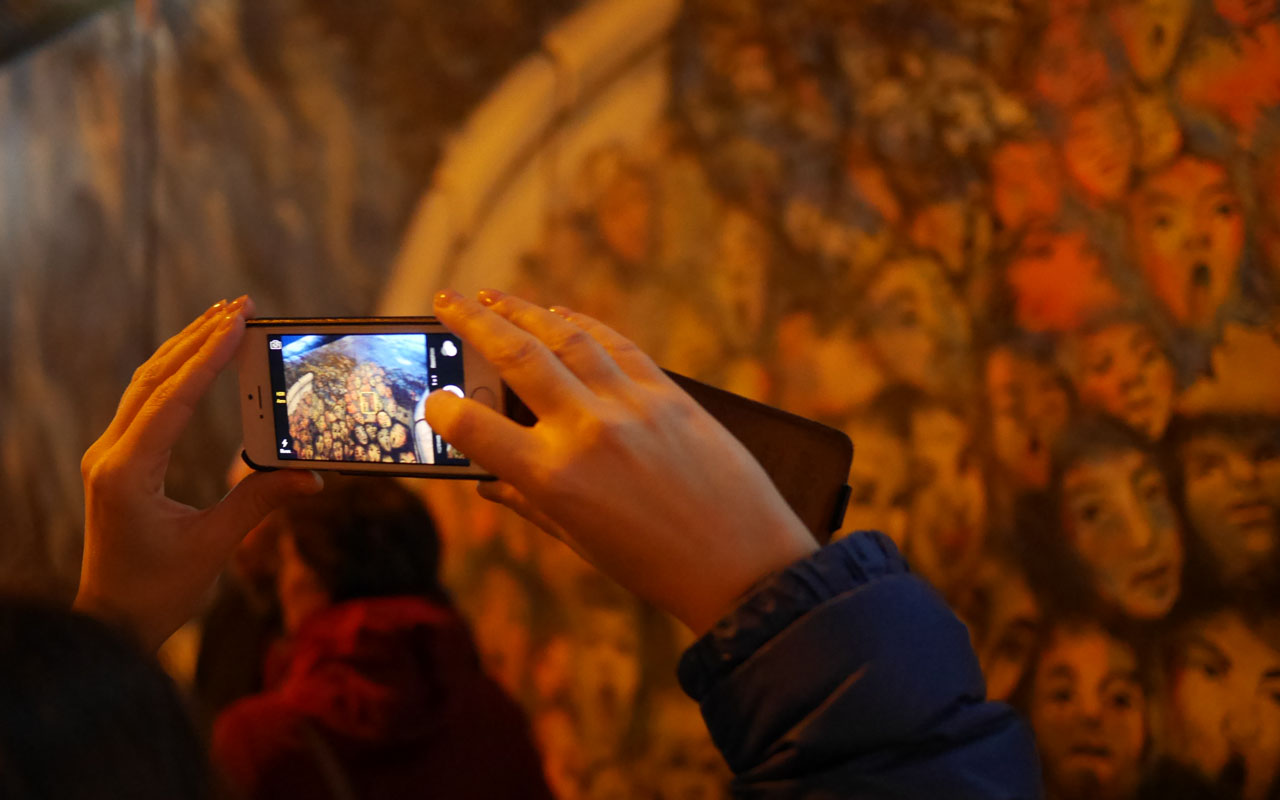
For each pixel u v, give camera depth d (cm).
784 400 200
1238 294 162
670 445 37
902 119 189
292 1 240
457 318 39
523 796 109
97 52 262
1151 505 171
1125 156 171
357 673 98
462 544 226
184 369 54
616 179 211
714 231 204
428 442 63
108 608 53
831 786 34
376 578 108
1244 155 161
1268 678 160
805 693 35
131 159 261
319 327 64
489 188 223
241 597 127
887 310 191
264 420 66
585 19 212
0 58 274
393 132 232
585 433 37
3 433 281
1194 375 166
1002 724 36
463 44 224
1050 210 178
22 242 276
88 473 52
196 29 251
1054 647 179
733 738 36
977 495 185
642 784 210
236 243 250
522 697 221
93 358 270
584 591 214
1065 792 179
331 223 239
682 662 37
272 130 245
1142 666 172
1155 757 170
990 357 184
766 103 199
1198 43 163
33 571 276
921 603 36
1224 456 164
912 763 34
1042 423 179
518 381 38
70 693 22
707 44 202
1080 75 174
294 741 92
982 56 182
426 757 100
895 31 188
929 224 187
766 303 200
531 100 218
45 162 271
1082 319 176
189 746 25
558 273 218
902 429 191
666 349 209
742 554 37
